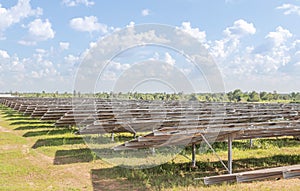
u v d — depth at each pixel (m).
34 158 9.27
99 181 7.02
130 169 8.05
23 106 22.33
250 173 5.12
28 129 15.82
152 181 7.02
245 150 10.71
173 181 7.01
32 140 12.49
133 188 6.51
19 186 6.48
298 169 5.18
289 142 12.29
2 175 7.38
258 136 8.34
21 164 8.48
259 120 10.79
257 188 6.33
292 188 6.32
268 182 6.77
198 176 7.48
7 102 35.25
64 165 8.45
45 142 11.98
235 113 11.28
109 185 6.73
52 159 9.16
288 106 15.74
